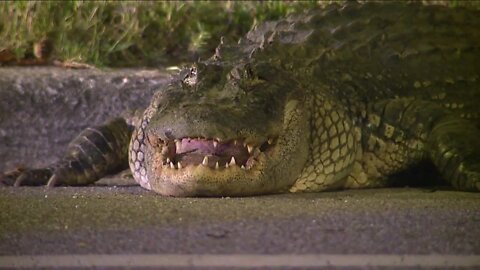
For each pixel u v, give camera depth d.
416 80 25.86
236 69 21.16
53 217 16.64
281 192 21.97
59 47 31.33
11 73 29.88
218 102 20.33
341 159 23.27
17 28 31.47
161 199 19.44
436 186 24.41
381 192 22.47
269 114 20.78
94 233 15.26
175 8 31.86
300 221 16.03
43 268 13.42
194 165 20.03
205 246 14.34
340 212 17.00
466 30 27.92
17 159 29.11
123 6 31.92
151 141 20.73
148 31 31.73
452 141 23.08
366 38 26.17
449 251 14.17
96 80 29.38
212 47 31.59
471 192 21.98
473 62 27.08
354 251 14.09
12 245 14.58
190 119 19.69
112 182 26.23
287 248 14.20
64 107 29.19
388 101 24.62
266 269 13.22
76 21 31.53
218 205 18.08
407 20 27.36
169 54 31.73
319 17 26.83
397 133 24.09
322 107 22.91
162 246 14.37
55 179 24.61
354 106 24.00
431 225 15.88
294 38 25.70
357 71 24.95
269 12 32.25
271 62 22.73
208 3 32.44
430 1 33.50
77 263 13.57
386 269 13.30
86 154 25.27
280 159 21.22
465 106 26.48
